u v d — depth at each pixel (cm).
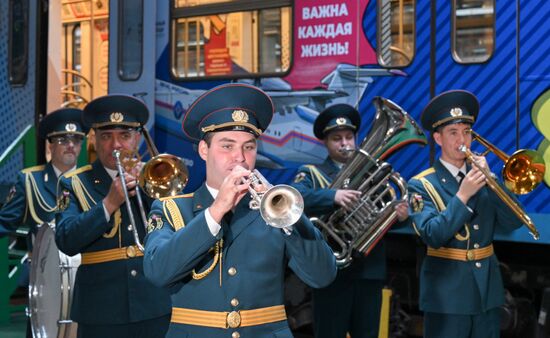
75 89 825
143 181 408
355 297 569
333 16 618
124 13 735
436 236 464
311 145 625
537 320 591
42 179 611
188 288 318
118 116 462
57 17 821
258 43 651
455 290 477
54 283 515
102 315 447
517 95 548
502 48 554
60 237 439
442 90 577
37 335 547
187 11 693
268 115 327
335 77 617
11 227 612
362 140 593
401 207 524
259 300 315
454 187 492
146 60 718
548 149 536
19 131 845
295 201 277
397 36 595
